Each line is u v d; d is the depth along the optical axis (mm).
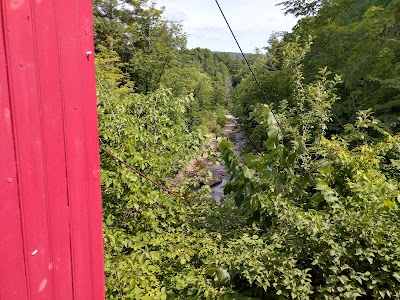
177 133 4398
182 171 4371
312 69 8070
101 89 4113
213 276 2693
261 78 9750
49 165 814
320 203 3230
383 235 2596
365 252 2383
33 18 740
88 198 948
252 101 9891
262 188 2885
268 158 2553
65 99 839
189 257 2828
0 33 678
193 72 19719
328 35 7855
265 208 2945
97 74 4352
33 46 745
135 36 16562
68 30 829
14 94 715
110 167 3488
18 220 752
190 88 17406
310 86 4828
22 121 737
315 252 2615
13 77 710
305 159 3814
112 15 18516
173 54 16344
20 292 774
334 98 4629
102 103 4078
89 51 903
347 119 7148
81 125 898
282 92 8859
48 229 829
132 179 3172
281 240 2711
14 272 756
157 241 3031
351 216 2564
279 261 2455
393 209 2631
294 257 2621
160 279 2795
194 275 2709
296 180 2959
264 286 2338
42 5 757
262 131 7445
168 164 4051
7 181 721
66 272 896
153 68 15969
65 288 897
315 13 9766
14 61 708
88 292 982
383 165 4156
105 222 3271
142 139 3830
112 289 2242
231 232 3318
